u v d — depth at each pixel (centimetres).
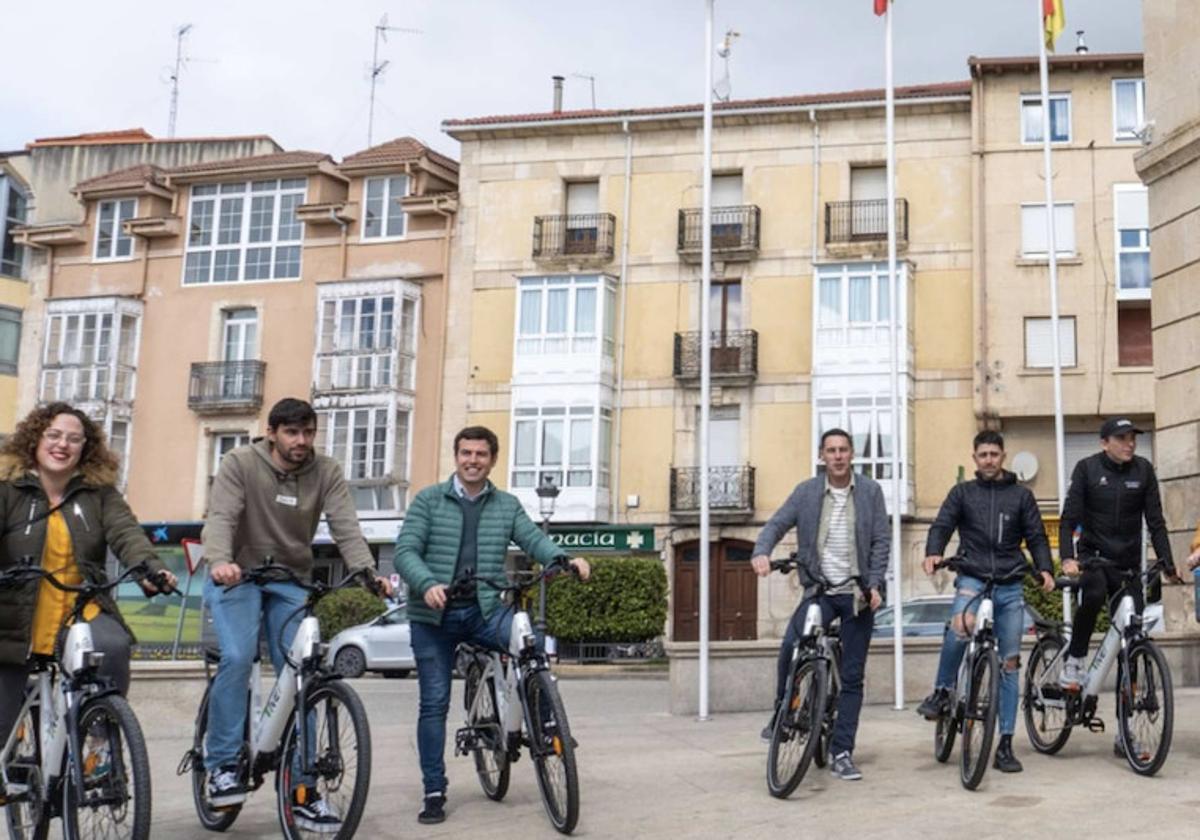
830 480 780
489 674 696
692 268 3441
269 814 698
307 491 645
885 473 3222
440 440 3516
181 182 3881
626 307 3462
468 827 657
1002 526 784
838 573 768
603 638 3055
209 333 3775
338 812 568
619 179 3519
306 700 587
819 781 761
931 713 803
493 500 700
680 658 1225
